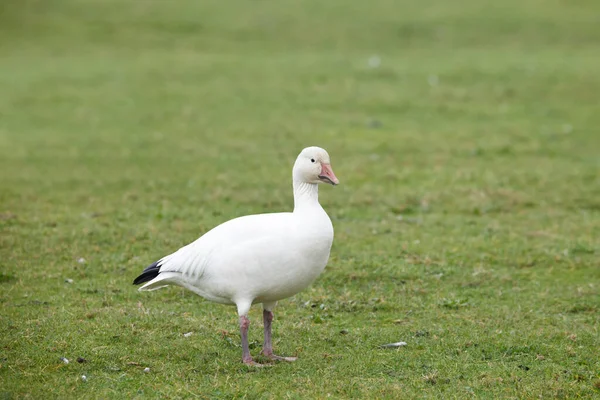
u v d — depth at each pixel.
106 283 10.83
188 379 7.73
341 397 7.36
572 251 12.63
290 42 35.25
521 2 42.41
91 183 17.06
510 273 11.65
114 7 41.03
